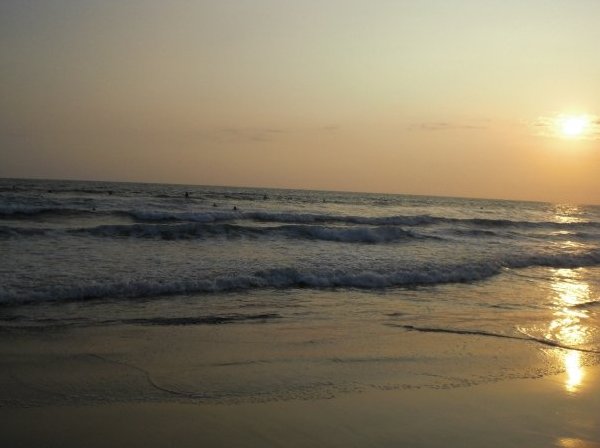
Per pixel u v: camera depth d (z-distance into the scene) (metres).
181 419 4.98
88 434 4.61
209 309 9.62
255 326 8.59
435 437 4.73
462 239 23.22
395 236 21.83
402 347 7.75
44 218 24.55
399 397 5.75
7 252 13.52
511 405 5.63
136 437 4.58
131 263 13.03
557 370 7.00
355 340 8.01
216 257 14.72
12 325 7.96
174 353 6.99
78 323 8.26
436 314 10.10
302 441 4.58
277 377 6.24
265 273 12.39
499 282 14.17
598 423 5.25
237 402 5.44
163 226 18.50
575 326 9.69
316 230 20.69
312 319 9.27
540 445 4.67
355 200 67.69
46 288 9.89
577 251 20.48
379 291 12.19
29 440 4.46
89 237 17.02
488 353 7.65
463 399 5.76
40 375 5.98
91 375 6.06
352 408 5.37
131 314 8.98
